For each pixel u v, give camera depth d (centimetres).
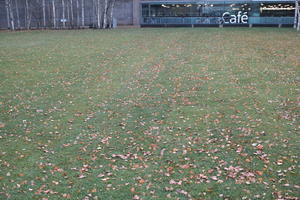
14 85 1512
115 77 1639
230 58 2002
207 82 1507
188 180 727
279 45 2428
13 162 822
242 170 760
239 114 1118
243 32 3475
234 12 4419
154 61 1969
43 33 3744
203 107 1193
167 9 4581
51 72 1741
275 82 1487
